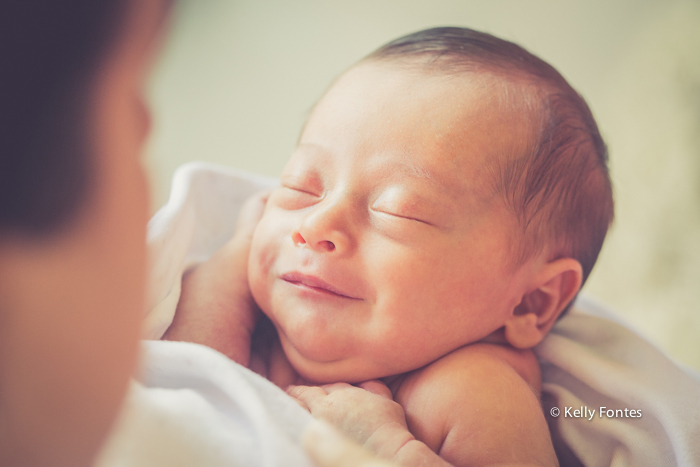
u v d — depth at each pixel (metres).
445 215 0.72
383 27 2.00
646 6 1.99
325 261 0.70
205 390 0.57
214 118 1.87
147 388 0.55
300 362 0.75
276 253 0.76
